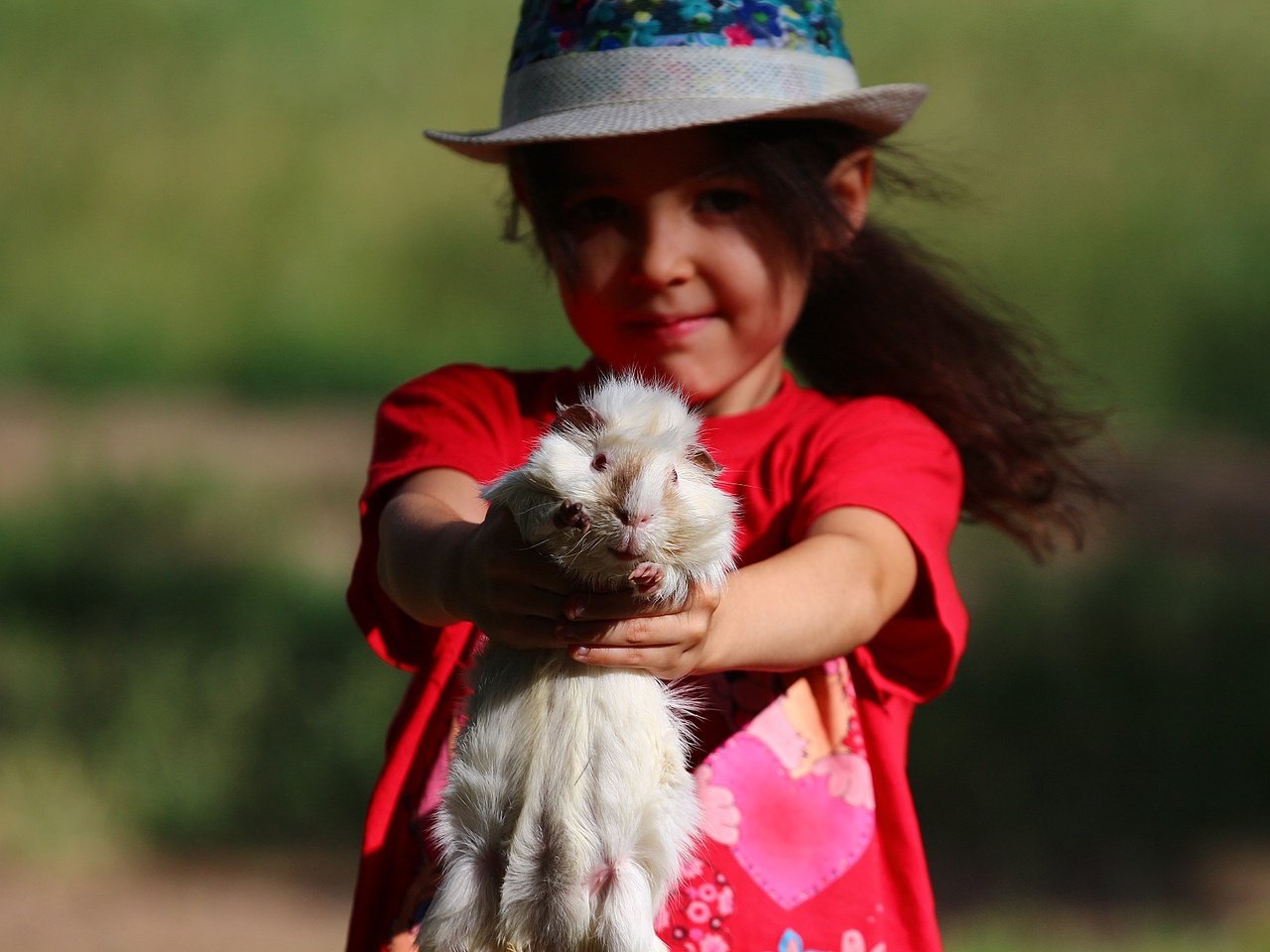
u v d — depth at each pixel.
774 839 3.47
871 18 32.66
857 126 3.99
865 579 3.42
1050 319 24.28
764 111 3.66
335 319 26.03
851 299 4.38
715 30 3.73
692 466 2.88
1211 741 12.23
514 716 2.93
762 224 3.79
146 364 24.20
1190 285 25.28
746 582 3.21
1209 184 28.00
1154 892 10.04
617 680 2.92
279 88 32.91
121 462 18.06
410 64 34.25
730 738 3.53
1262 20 33.56
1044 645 13.42
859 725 3.64
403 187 29.77
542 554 2.79
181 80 32.84
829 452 3.79
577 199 3.82
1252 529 16.70
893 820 3.62
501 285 27.33
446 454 3.75
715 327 3.79
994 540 15.66
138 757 11.61
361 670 12.93
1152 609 14.02
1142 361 23.41
